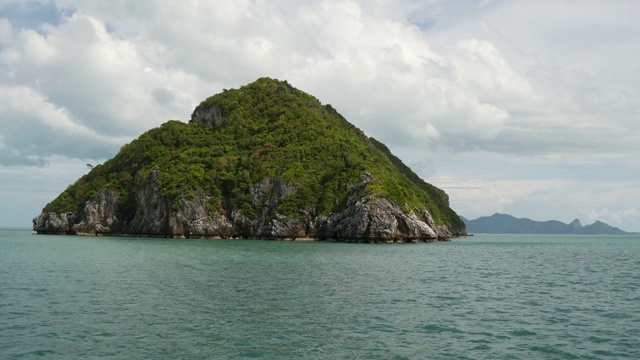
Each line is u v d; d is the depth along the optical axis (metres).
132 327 26.12
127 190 170.25
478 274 54.22
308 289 39.72
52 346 22.59
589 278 51.47
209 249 89.50
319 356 21.81
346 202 140.12
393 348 23.11
